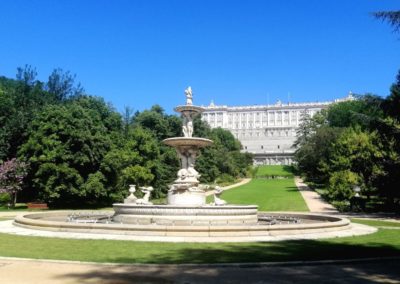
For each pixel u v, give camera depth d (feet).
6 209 158.20
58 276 36.78
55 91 305.73
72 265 41.70
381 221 103.86
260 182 341.62
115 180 182.39
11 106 211.41
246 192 237.45
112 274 37.91
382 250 53.31
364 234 71.61
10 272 38.01
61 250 50.21
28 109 211.20
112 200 190.29
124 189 192.03
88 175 172.65
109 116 223.92
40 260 43.37
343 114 363.35
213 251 50.52
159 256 46.83
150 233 63.87
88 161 168.14
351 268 42.09
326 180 206.90
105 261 43.62
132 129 239.09
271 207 158.71
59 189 163.32
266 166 542.98
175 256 46.88
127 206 82.23
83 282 34.73
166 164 236.22
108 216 102.12
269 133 650.43
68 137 167.53
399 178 130.00
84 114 175.01
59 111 169.37
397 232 76.79
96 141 174.91
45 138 165.48
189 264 42.32
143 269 40.32
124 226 65.10
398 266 43.32
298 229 69.10
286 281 36.01
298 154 321.52
